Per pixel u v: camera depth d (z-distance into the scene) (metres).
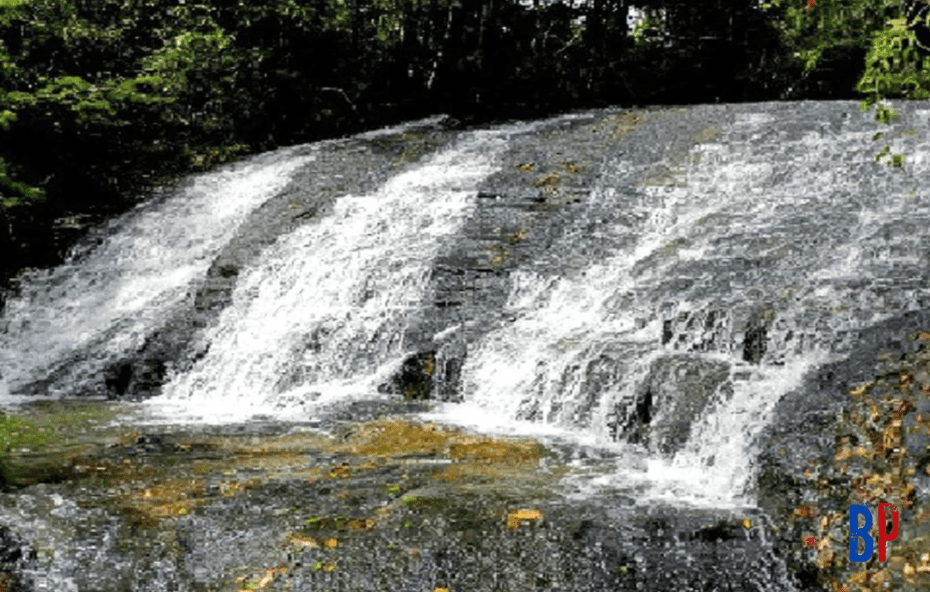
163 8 17.09
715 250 8.28
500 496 4.89
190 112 16.11
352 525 4.54
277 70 16.50
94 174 13.41
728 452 5.35
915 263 7.14
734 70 21.34
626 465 5.56
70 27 15.20
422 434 6.24
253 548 4.33
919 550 4.05
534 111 17.77
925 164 9.51
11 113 11.92
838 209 8.70
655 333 7.16
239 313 9.56
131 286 10.59
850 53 19.00
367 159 13.26
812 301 6.59
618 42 21.19
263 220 11.47
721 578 4.07
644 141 11.88
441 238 9.73
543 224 9.80
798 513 4.54
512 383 7.05
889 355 5.68
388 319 8.41
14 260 11.44
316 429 6.45
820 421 5.20
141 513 4.75
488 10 18.98
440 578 4.06
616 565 4.14
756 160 10.38
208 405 7.82
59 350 9.41
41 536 4.47
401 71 18.31
